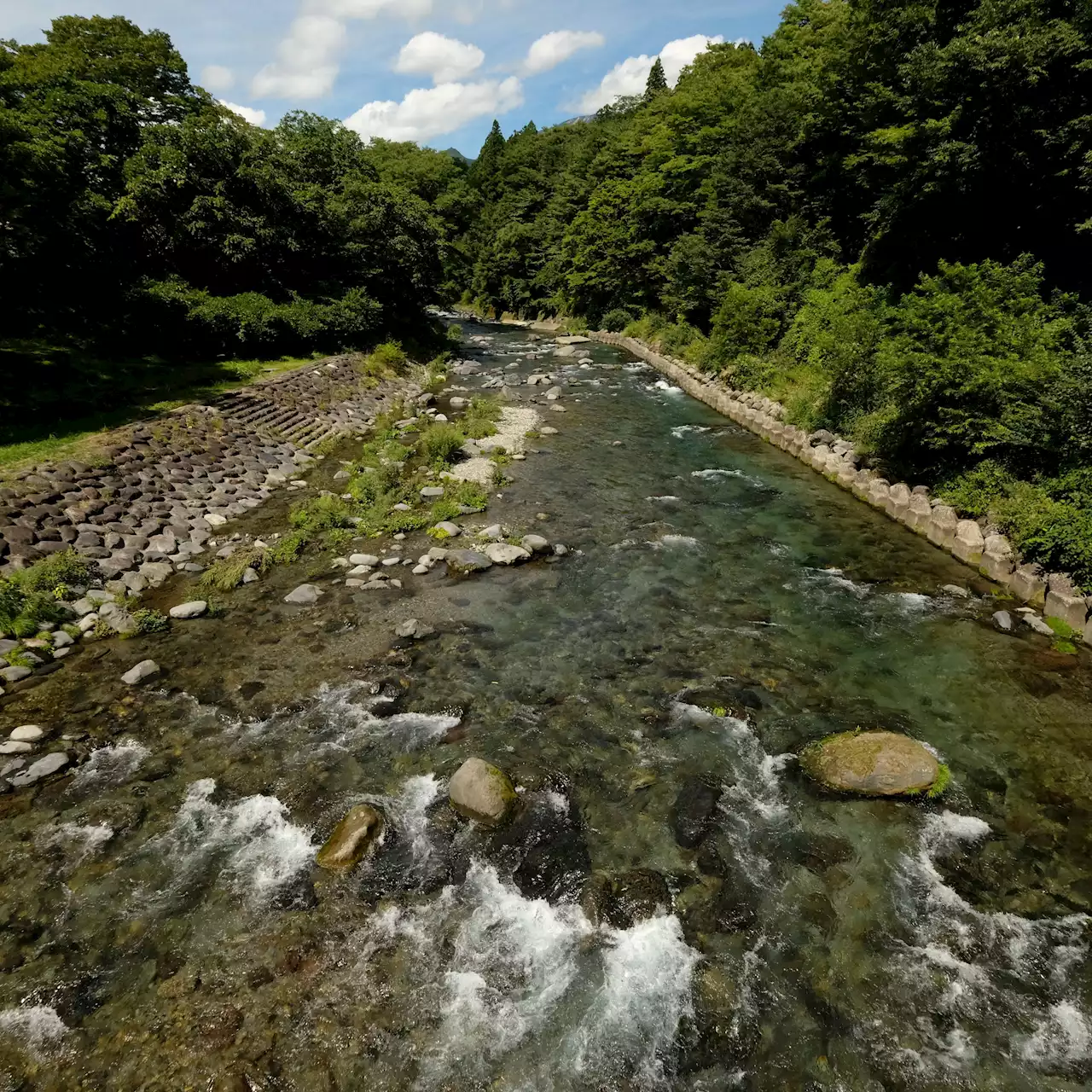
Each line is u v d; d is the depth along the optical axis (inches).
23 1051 212.5
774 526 627.5
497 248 2682.1
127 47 1234.0
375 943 247.9
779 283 1142.3
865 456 716.7
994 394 545.0
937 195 795.4
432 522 629.3
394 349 1296.8
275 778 327.3
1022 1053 211.9
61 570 470.9
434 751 345.4
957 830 293.9
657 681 400.8
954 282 619.2
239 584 517.7
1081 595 445.7
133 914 258.2
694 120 1673.2
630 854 284.5
